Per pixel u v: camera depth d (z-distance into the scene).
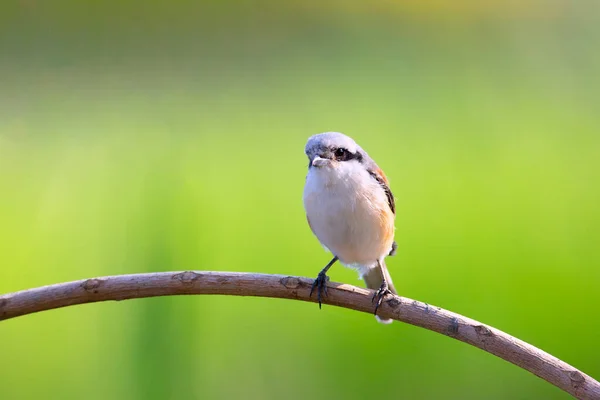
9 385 4.47
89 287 4.33
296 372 4.48
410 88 4.76
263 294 4.34
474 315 4.51
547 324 4.50
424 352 4.49
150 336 4.46
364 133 4.68
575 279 4.52
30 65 5.02
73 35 5.35
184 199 4.55
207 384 4.47
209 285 4.34
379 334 4.49
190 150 4.64
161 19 5.60
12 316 4.33
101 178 4.59
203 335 4.47
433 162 4.63
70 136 4.67
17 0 5.35
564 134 4.66
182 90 4.79
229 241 4.55
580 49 4.90
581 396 4.30
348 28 5.50
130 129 4.68
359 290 4.35
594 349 4.50
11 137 4.66
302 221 4.57
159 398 4.45
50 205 4.57
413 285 4.52
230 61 5.29
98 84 4.88
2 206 4.57
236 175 4.61
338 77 4.94
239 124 4.71
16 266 4.52
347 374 4.48
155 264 4.52
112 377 4.46
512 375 4.48
